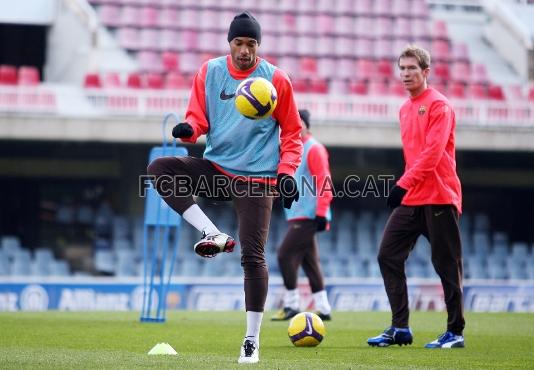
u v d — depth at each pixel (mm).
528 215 44656
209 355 11375
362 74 44000
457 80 43969
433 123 12922
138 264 36062
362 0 46031
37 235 41250
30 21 40438
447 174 13148
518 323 19234
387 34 45594
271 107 10297
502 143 37469
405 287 13445
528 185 43750
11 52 41781
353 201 42781
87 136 35125
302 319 13242
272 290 28875
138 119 35375
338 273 37469
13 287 27234
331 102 36938
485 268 39375
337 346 13289
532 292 30219
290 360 10875
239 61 10508
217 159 10539
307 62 43312
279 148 10773
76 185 42000
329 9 45594
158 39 43031
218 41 43750
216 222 39688
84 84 38312
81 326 16438
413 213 13227
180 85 38938
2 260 35312
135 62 41969
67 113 35312
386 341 13289
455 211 13188
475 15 47812
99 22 42969
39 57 42031
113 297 27938
